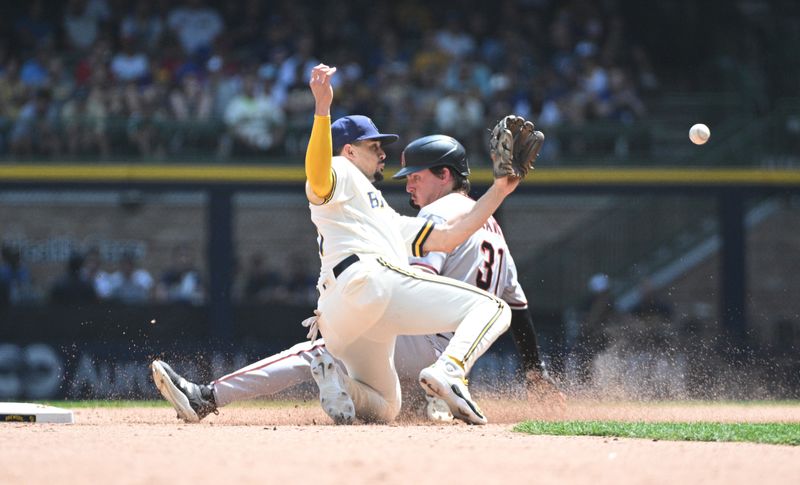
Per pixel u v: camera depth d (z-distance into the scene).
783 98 69.75
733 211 60.19
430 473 14.18
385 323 21.25
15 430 20.34
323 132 20.45
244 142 59.31
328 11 70.81
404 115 62.91
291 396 39.88
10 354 53.03
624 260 64.00
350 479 13.63
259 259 59.31
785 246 66.81
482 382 51.16
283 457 15.55
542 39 71.19
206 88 62.78
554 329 57.38
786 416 27.34
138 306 54.72
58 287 55.84
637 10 74.56
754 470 14.88
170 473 14.06
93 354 53.06
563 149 61.38
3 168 57.34
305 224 64.00
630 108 65.31
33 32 67.69
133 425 21.94
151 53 65.62
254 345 55.56
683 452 16.77
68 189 57.72
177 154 58.50
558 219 66.00
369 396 22.62
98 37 67.62
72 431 20.02
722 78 70.31
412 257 24.41
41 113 61.47
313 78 20.36
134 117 59.91
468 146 60.53
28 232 62.84
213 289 56.50
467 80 65.62
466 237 22.00
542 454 16.22
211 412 23.38
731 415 27.52
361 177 21.56
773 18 75.00
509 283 26.55
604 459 15.77
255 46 67.81
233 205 58.41
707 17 74.62
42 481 13.45
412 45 71.50
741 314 59.28
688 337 57.12
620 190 59.81
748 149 61.84
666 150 65.75
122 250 63.50
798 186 60.00
